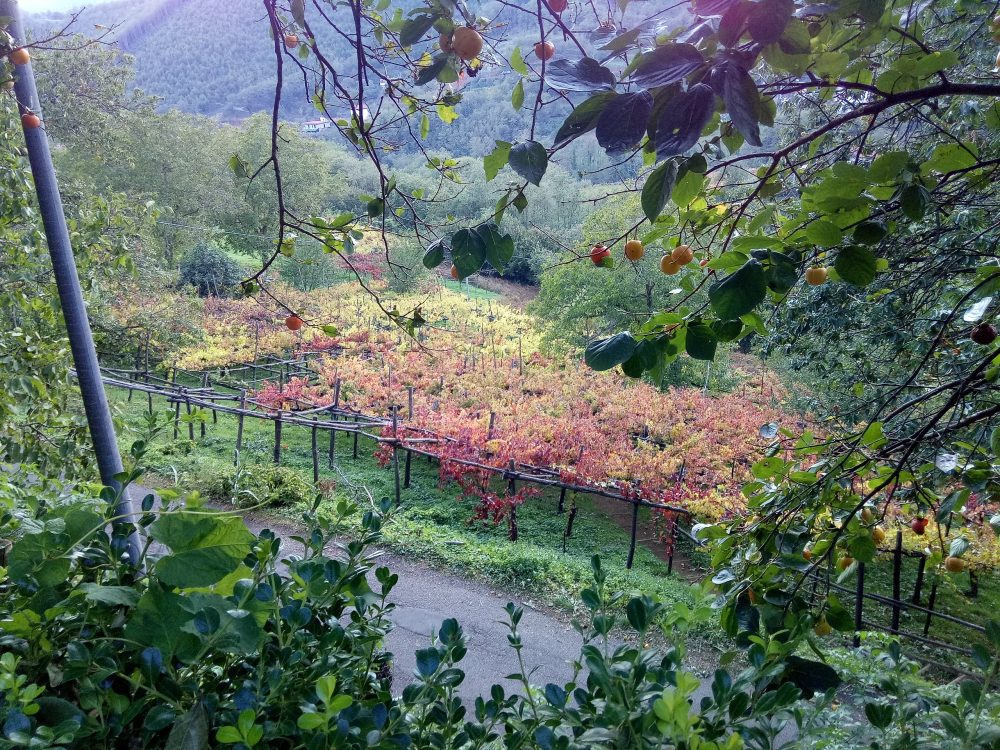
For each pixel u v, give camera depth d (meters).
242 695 1.19
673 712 0.97
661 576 10.00
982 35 2.96
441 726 1.34
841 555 2.17
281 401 16.27
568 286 17.77
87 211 6.25
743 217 1.94
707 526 2.36
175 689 1.22
